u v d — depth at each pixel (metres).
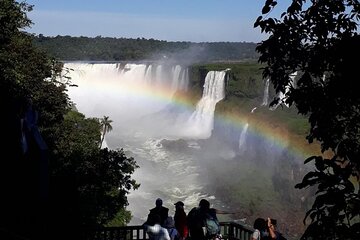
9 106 18.58
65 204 19.89
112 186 28.89
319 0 4.97
